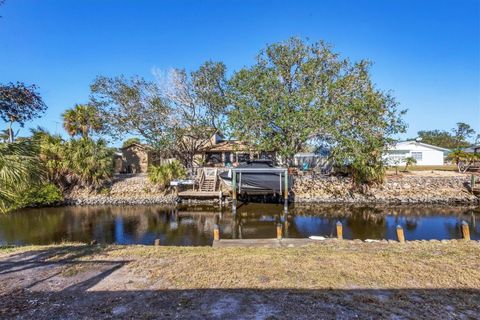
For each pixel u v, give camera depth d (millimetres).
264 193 18375
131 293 4086
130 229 13031
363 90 20219
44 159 19109
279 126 20031
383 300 3791
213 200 19406
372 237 11602
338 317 3363
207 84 25719
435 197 19484
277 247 7426
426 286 4230
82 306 3699
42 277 4738
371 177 20500
